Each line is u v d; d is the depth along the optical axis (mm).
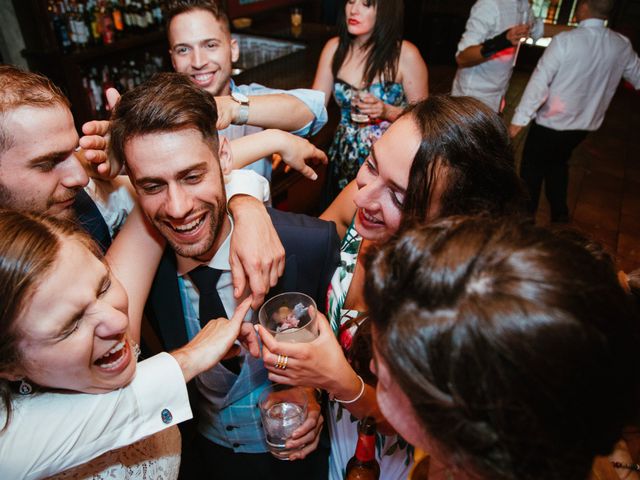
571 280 460
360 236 1186
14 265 587
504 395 451
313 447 1181
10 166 1023
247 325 1030
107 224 1327
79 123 3230
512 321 440
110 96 1201
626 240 3947
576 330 434
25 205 1083
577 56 3102
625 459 909
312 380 923
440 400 495
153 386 803
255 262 1005
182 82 965
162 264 1185
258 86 2230
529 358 434
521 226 530
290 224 1231
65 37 3059
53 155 1046
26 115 991
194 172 971
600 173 5055
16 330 606
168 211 989
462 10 7953
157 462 899
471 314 459
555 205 3689
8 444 662
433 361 485
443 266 497
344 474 1140
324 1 6770
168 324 1226
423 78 2629
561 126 3367
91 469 778
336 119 3314
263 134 1404
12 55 2986
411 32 8344
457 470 582
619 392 479
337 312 1193
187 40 1917
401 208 1044
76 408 717
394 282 542
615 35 3115
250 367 1211
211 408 1332
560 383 437
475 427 485
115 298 715
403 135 981
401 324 509
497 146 962
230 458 1401
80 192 1245
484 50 3188
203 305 1189
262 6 5516
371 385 1057
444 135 932
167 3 3746
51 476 737
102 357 739
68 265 628
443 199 971
